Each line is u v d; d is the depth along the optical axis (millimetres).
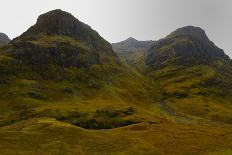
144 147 87125
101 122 154750
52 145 82625
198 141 99125
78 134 96000
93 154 77625
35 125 103938
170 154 82688
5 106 183000
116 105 192250
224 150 88312
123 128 117125
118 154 79000
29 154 73250
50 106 177250
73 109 168500
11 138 85875
